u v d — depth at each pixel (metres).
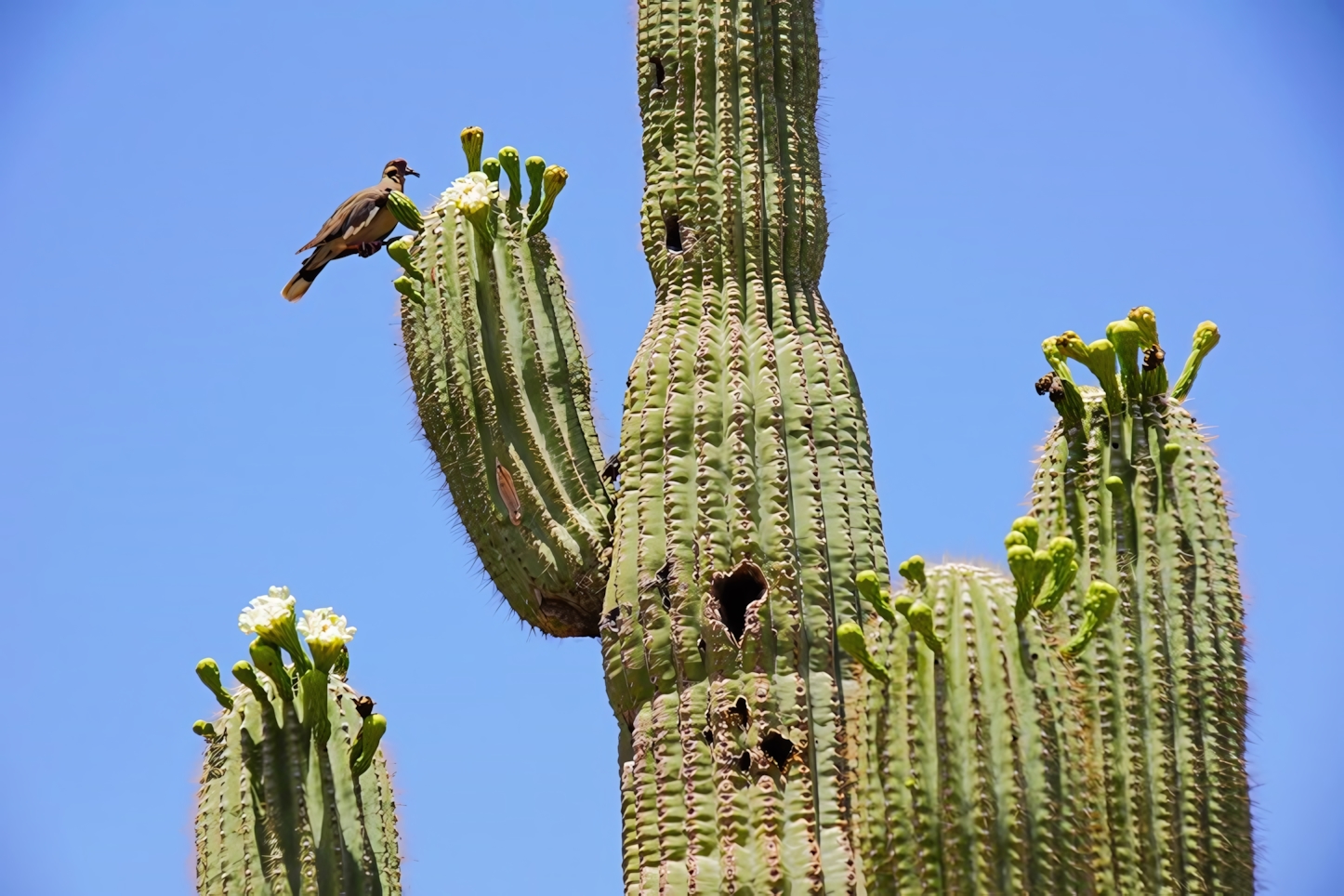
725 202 13.51
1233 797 11.09
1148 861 10.82
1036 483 12.16
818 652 12.20
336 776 12.57
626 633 12.59
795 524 12.54
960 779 10.27
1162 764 11.02
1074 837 10.23
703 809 11.84
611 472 13.82
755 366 12.99
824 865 11.55
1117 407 12.07
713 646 12.17
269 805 12.30
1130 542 11.67
